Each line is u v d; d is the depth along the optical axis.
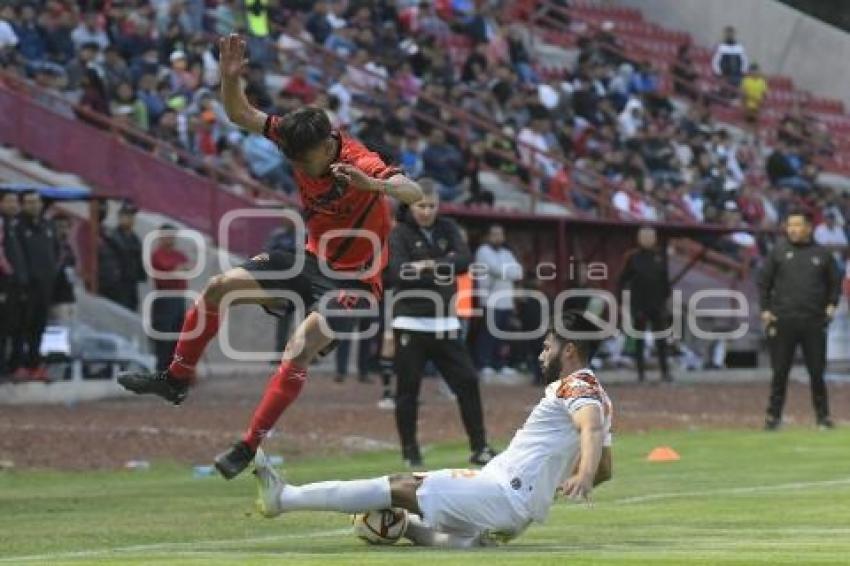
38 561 29.86
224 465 32.31
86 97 86.12
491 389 80.06
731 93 127.56
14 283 68.50
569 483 29.83
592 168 104.94
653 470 51.03
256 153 88.44
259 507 31.39
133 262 79.06
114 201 83.06
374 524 31.31
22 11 87.88
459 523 31.06
